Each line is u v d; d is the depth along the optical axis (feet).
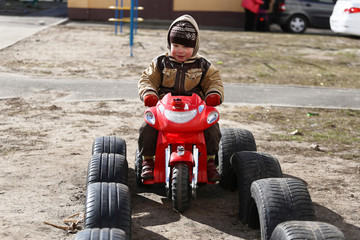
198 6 84.53
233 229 15.23
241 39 67.21
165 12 84.48
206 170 16.39
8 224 14.94
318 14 79.25
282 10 79.10
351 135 27.45
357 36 75.97
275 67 47.93
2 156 21.27
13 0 108.58
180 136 15.88
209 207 16.96
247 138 18.58
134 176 19.89
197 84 17.46
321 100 35.65
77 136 24.76
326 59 54.08
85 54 49.67
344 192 18.89
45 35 61.00
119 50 53.01
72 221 15.24
